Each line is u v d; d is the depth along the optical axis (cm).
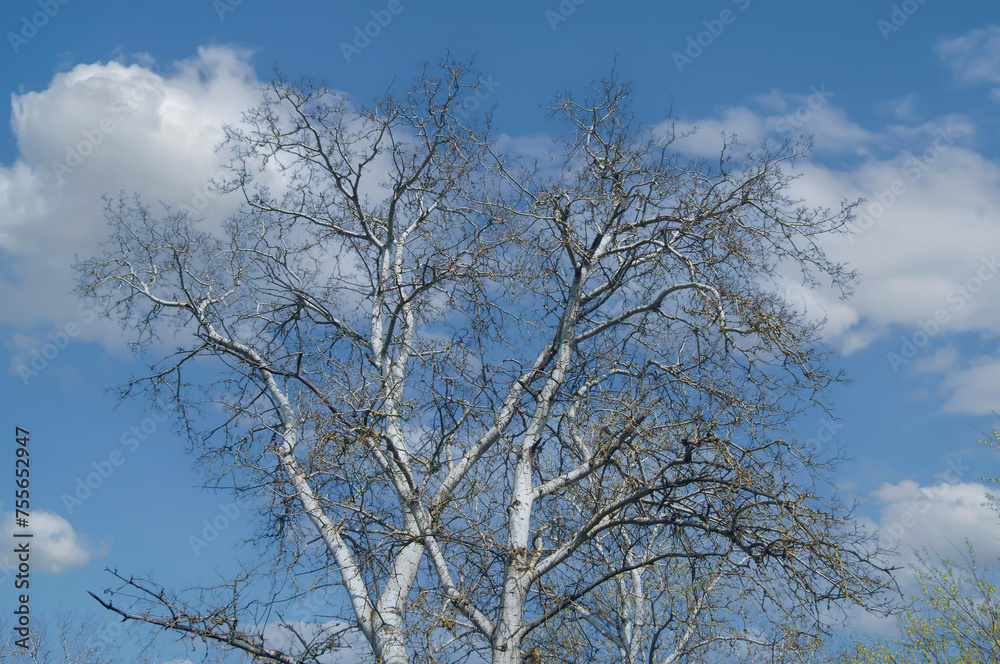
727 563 944
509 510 1103
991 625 1495
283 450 1126
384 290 1336
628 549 1102
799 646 975
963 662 1515
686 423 955
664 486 944
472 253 1255
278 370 1246
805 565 860
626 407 998
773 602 915
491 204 1325
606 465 1053
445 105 1352
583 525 1089
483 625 989
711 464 916
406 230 1441
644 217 1263
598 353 1162
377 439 993
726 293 1042
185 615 979
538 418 1162
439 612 941
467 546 988
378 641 986
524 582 1019
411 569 1091
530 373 1206
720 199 1176
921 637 1570
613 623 1258
